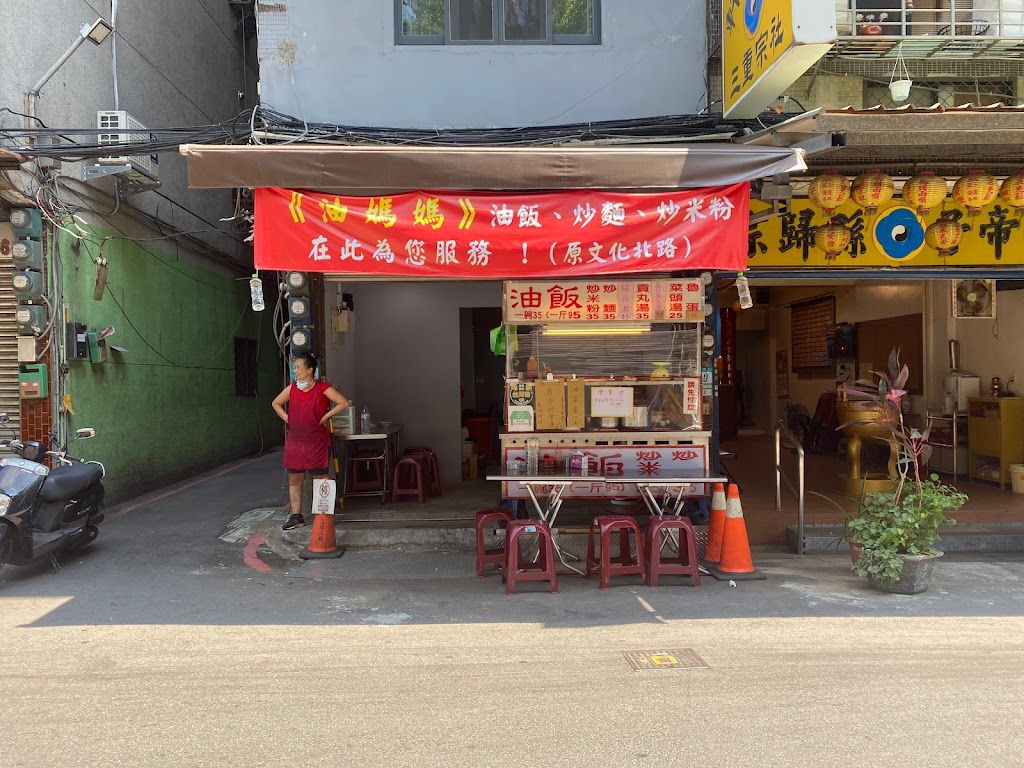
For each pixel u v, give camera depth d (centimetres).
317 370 768
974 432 922
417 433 966
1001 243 731
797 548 696
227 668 422
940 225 683
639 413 712
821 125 575
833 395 1178
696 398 713
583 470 651
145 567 649
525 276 585
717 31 751
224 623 504
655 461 704
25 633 483
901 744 328
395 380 965
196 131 693
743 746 327
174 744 333
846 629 479
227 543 729
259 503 903
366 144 688
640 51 754
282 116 696
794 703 369
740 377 1620
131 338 950
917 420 1026
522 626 493
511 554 574
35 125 749
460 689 390
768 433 1456
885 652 438
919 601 539
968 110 562
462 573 634
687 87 753
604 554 579
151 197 1000
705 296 720
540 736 338
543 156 561
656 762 314
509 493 696
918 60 768
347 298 936
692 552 584
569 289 702
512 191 596
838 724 347
